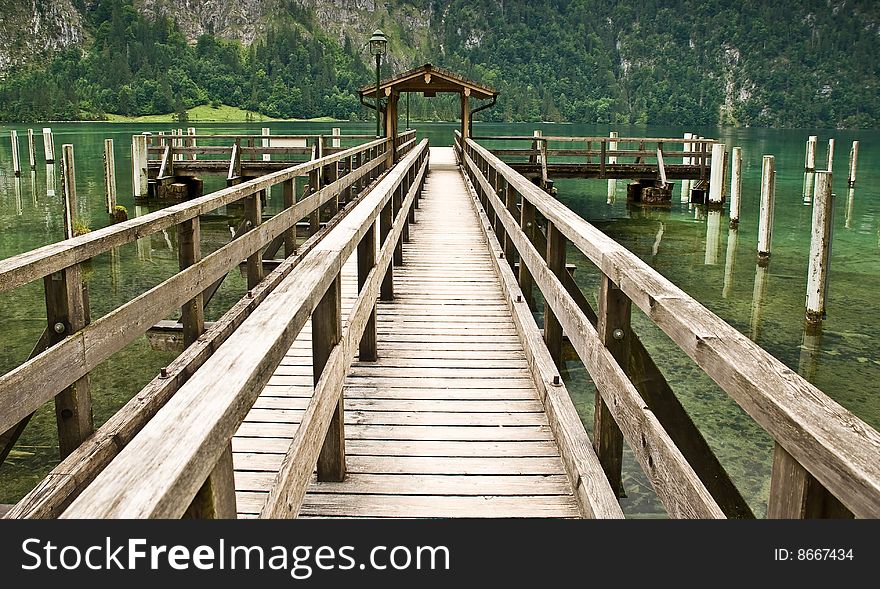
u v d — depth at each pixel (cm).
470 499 302
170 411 121
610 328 259
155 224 388
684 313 178
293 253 755
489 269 787
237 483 307
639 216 1956
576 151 2103
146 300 361
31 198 2050
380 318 592
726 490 330
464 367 470
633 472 451
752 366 140
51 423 568
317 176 932
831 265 1298
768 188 1305
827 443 107
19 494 464
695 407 617
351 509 293
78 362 298
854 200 2234
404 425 378
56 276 318
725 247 1504
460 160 2108
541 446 353
